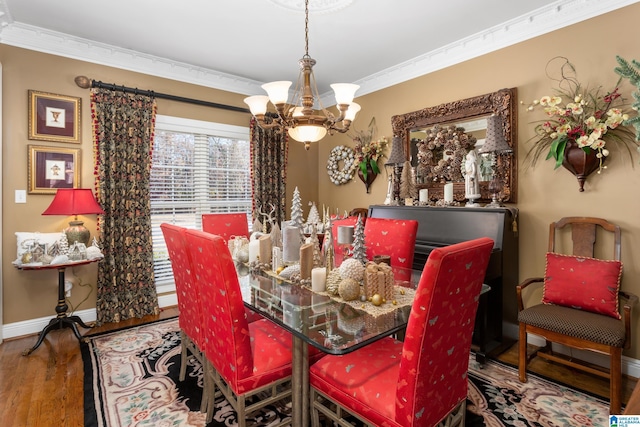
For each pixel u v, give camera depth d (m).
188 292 1.94
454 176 3.29
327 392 1.48
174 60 3.66
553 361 2.54
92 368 2.40
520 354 2.24
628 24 2.34
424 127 3.59
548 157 2.62
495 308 2.62
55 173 3.12
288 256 2.03
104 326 3.21
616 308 2.10
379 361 1.53
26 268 2.65
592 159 2.43
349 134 4.55
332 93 4.68
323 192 5.02
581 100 2.45
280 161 4.57
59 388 2.15
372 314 1.52
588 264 2.26
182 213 3.93
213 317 1.61
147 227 3.52
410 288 1.89
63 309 2.87
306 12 2.54
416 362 1.16
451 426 1.41
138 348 2.72
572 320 2.04
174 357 2.57
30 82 3.01
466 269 1.21
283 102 1.97
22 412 1.91
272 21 2.84
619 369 1.87
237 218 3.36
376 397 1.31
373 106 4.21
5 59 2.90
